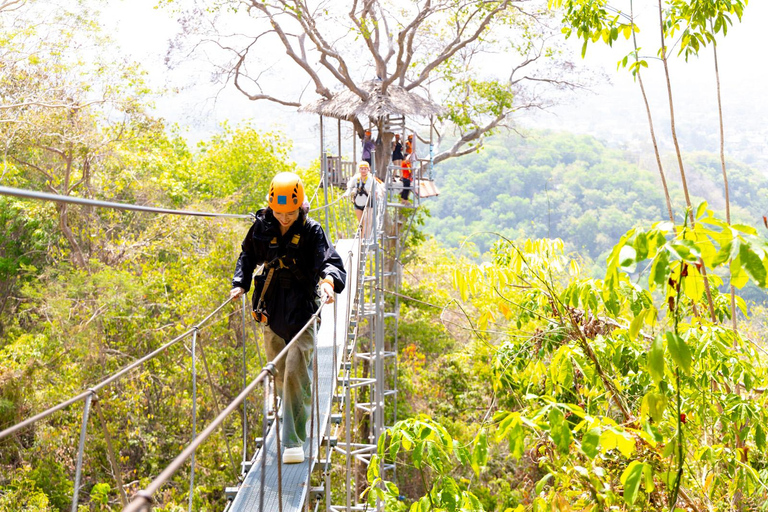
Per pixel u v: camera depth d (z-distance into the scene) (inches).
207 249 794.8
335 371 208.8
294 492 168.7
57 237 864.3
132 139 899.4
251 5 817.5
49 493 551.8
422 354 895.7
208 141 1291.8
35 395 585.3
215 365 677.3
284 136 1141.1
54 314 651.5
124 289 674.2
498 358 178.7
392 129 855.1
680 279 100.7
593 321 176.1
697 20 180.4
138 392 650.2
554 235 1728.6
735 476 138.9
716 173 1866.4
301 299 177.5
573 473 138.3
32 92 784.3
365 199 502.0
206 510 604.7
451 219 2092.8
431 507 125.1
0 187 73.3
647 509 138.6
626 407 144.8
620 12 193.6
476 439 122.5
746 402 142.3
